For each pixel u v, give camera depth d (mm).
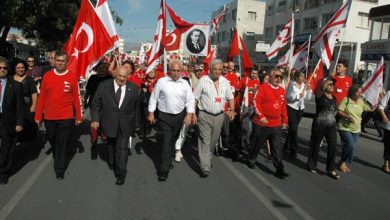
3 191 5109
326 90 6473
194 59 13500
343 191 5715
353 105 6715
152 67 8797
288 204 5016
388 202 5312
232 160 7297
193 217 4441
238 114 7582
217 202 4961
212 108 6094
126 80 5672
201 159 6086
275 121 6301
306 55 10414
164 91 5852
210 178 6020
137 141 8656
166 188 5445
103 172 6102
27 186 5324
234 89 8562
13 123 5352
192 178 5980
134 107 5746
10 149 5434
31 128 6352
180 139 6973
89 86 8031
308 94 8102
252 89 8258
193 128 9695
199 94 6164
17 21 15117
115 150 6145
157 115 6590
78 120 5887
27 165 6367
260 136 6395
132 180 5750
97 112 5711
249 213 4637
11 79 5406
